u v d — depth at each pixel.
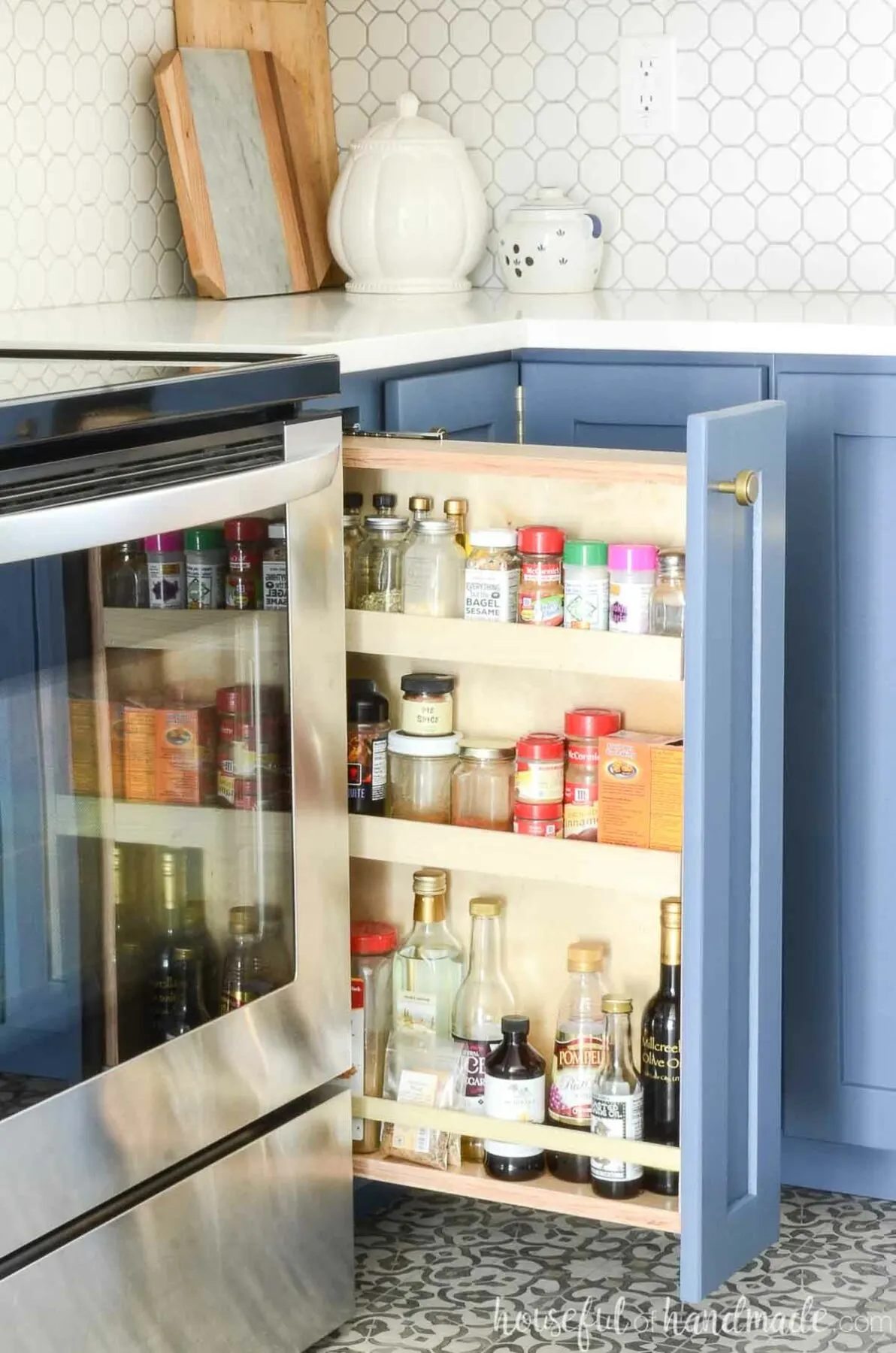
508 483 1.91
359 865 2.04
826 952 2.26
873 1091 2.26
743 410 1.71
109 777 1.57
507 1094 1.88
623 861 1.79
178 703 1.64
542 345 2.31
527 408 2.35
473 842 1.87
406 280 2.70
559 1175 1.90
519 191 2.90
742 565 1.73
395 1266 2.11
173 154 2.53
